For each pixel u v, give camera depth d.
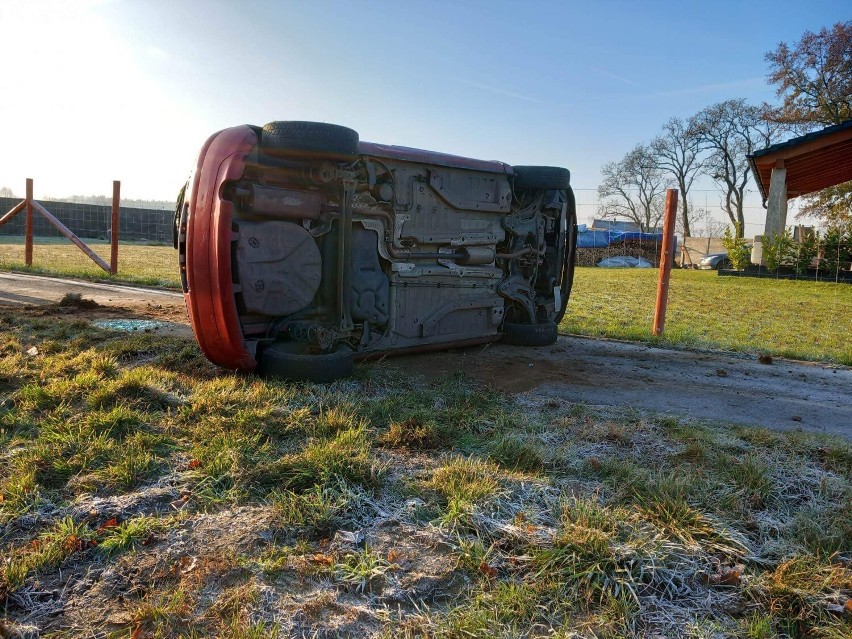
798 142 21.61
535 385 5.94
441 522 3.04
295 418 4.31
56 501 3.12
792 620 2.46
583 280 24.30
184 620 2.31
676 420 4.86
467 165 6.59
